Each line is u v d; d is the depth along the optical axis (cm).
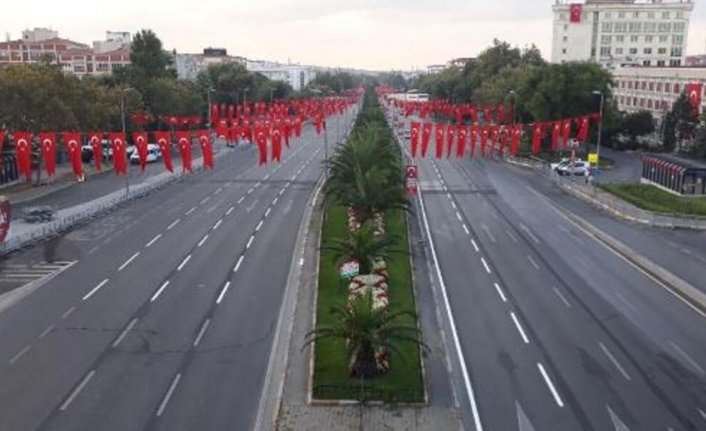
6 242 5238
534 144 7494
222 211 6844
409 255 5069
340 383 3017
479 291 4356
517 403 2927
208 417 2806
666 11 17900
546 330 3716
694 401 2952
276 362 3300
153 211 6856
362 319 2984
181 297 4212
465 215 6662
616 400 2952
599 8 18038
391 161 5944
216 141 13000
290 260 5003
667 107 12238
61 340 3553
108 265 4897
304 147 13050
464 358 3362
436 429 2717
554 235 5872
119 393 3000
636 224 6344
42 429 2708
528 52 17312
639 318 3900
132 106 9881
